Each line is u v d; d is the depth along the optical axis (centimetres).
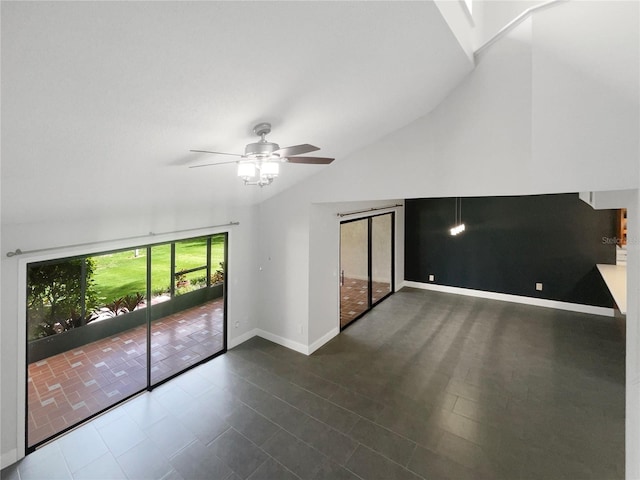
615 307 571
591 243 589
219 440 306
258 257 520
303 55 182
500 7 314
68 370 439
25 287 290
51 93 151
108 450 296
